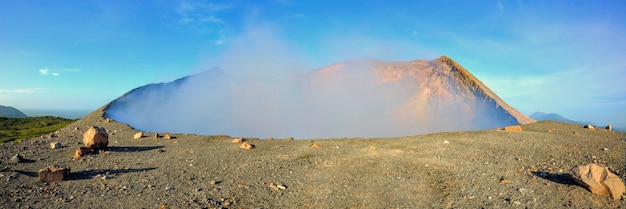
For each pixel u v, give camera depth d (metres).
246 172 13.56
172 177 12.81
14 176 12.19
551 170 12.43
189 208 9.64
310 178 12.65
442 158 14.83
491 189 10.65
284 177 12.82
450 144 17.98
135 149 18.84
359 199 10.48
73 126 29.86
